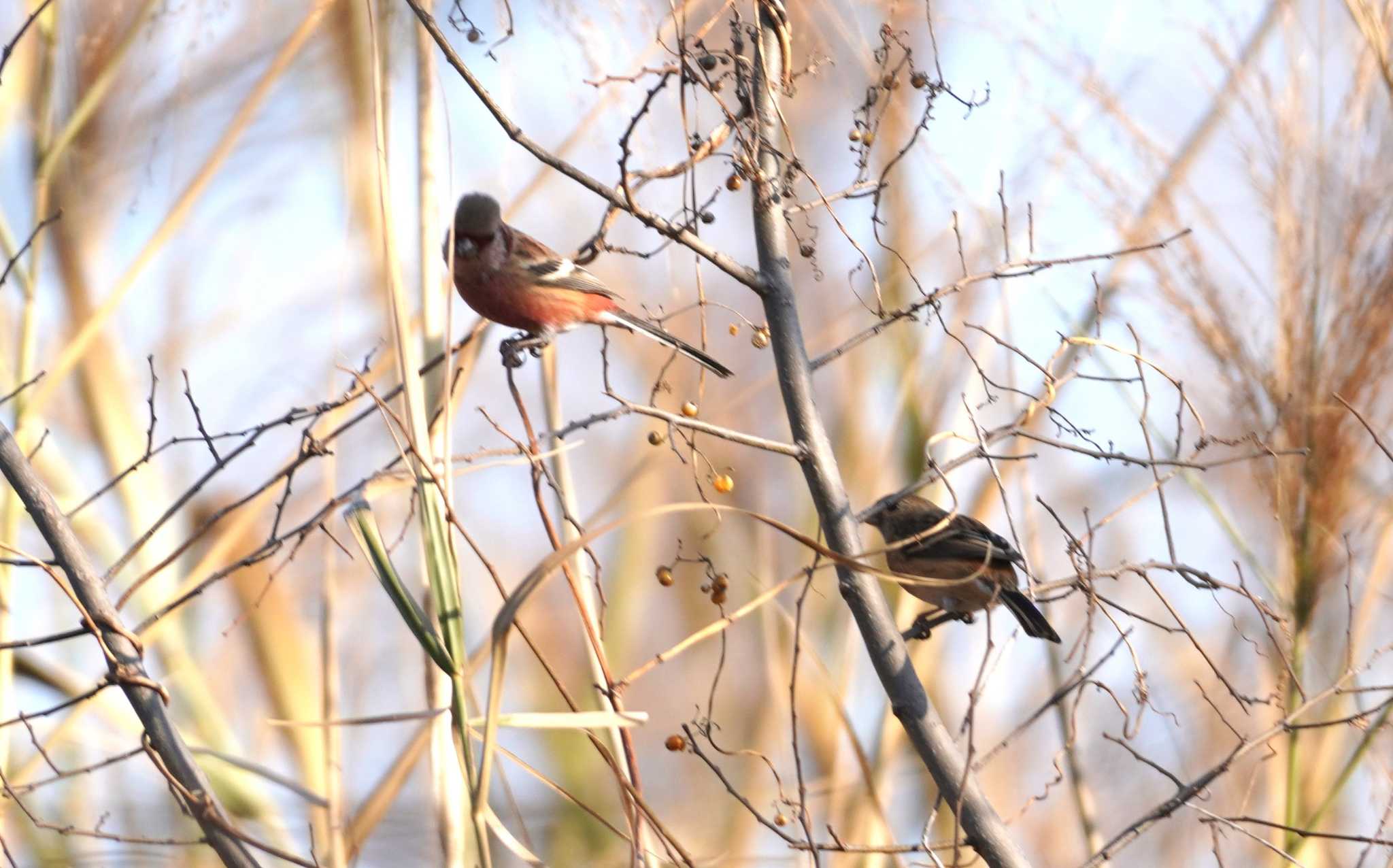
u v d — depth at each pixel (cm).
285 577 1188
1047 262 822
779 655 1092
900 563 1042
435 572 702
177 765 754
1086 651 745
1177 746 1241
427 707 858
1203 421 1003
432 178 902
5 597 941
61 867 1006
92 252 1070
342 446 1260
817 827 1016
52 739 997
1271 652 1099
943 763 747
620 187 777
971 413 825
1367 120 1034
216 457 816
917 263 1198
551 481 798
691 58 764
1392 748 1045
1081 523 1365
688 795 1302
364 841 937
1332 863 1030
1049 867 1251
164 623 1051
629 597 1389
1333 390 995
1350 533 1004
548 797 1302
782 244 812
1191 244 1045
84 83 1035
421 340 898
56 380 960
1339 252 1010
